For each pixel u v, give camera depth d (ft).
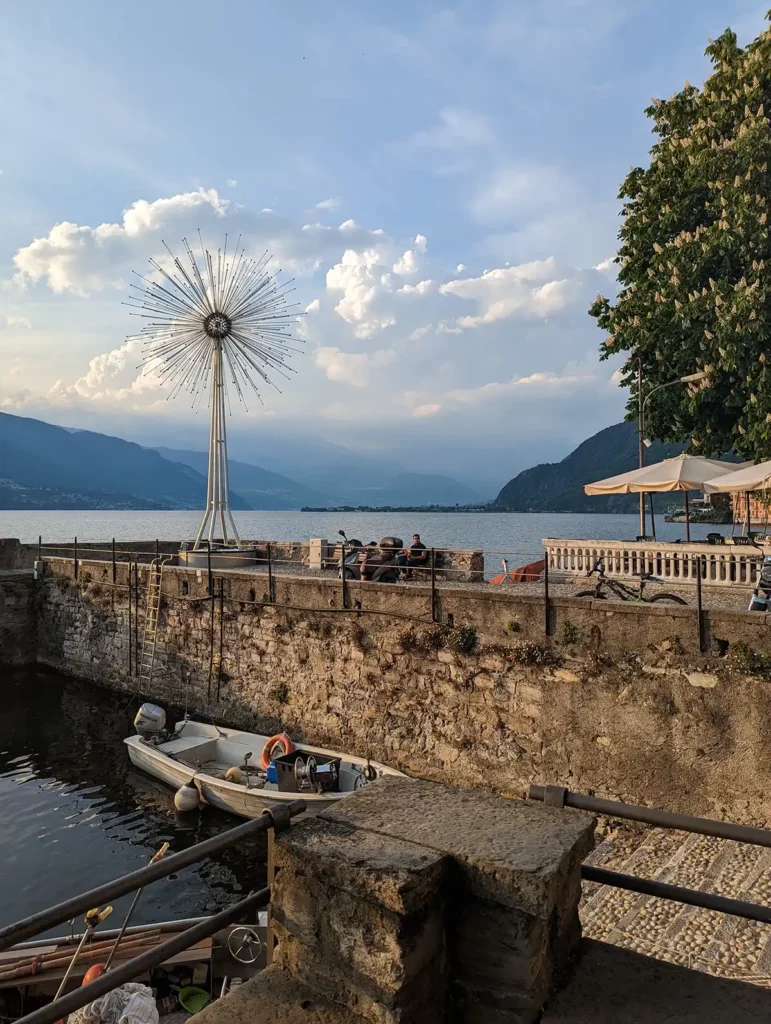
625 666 39.55
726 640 36.45
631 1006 9.12
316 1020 8.79
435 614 48.21
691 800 37.17
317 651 56.03
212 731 57.16
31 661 88.22
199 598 65.82
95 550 93.30
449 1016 9.22
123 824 48.32
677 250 65.57
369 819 10.32
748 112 61.67
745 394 66.44
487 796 11.25
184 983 29.43
